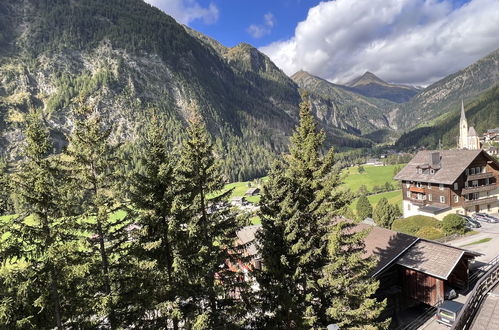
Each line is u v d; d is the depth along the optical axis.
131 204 16.00
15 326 11.73
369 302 19.00
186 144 18.03
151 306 15.11
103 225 15.40
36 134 12.52
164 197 15.91
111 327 14.89
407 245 29.05
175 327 16.77
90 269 14.19
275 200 19.97
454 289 29.58
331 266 18.55
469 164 59.47
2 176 12.10
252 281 20.16
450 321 24.89
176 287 16.08
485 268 34.06
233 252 20.69
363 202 67.56
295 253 19.06
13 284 11.80
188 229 16.91
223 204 19.55
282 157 21.56
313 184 19.58
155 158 16.27
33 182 12.39
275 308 19.81
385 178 159.38
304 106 21.05
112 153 15.54
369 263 20.42
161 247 16.45
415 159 72.62
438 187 62.78
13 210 12.59
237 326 17.52
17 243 12.06
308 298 18.97
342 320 19.48
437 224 49.03
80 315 14.70
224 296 18.92
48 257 12.20
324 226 20.30
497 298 15.45
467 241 44.62
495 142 190.50
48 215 13.05
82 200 14.65
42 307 12.01
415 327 25.95
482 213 59.50
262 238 20.25
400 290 28.36
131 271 15.24
